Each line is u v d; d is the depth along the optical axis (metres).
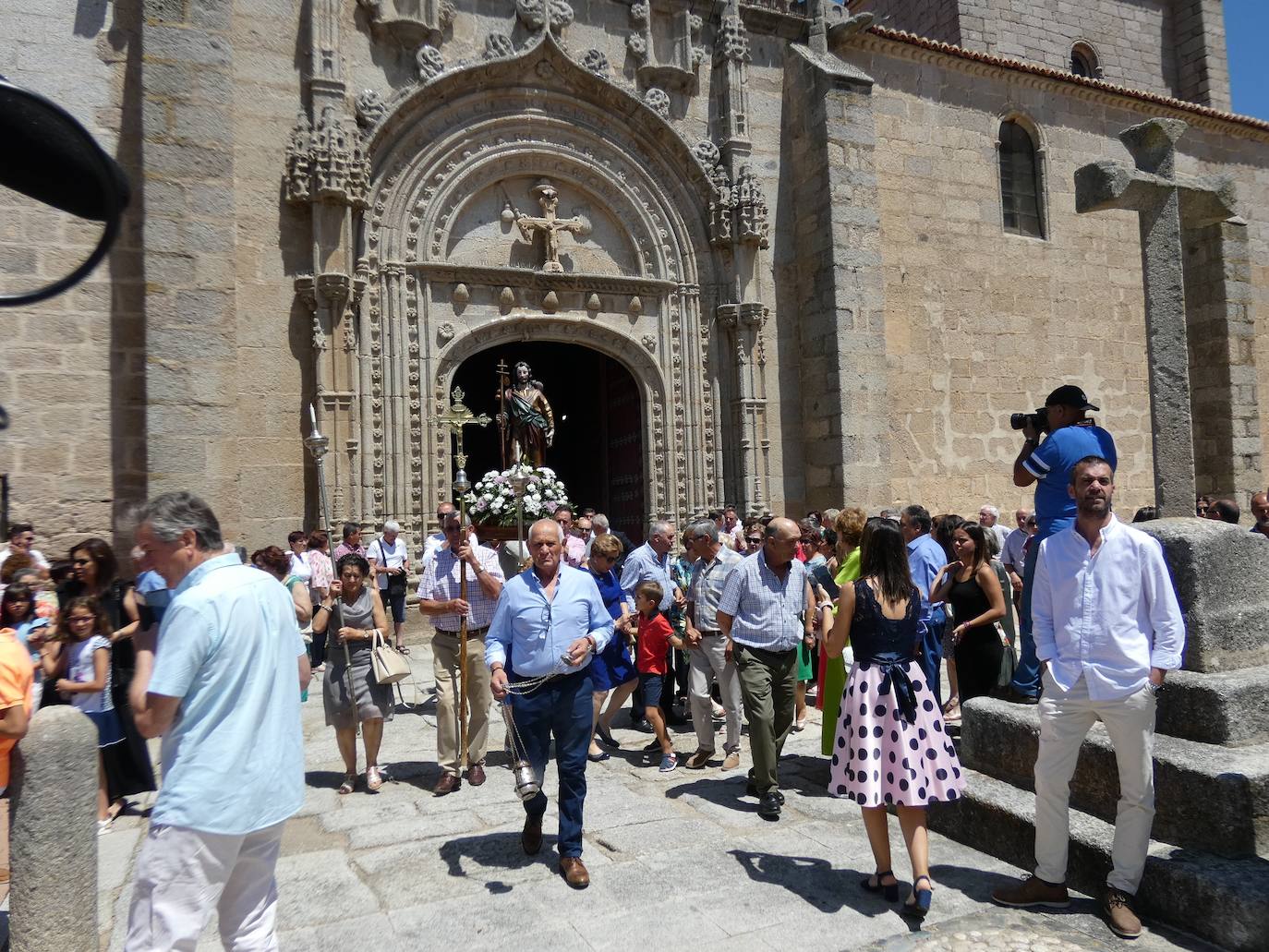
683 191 15.05
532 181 14.37
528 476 10.45
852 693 4.75
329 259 12.20
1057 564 4.52
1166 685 5.12
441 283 13.38
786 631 6.10
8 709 4.74
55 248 11.16
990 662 6.59
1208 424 13.53
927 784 4.50
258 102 12.20
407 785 6.89
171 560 3.36
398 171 13.07
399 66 13.22
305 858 5.40
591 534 10.69
